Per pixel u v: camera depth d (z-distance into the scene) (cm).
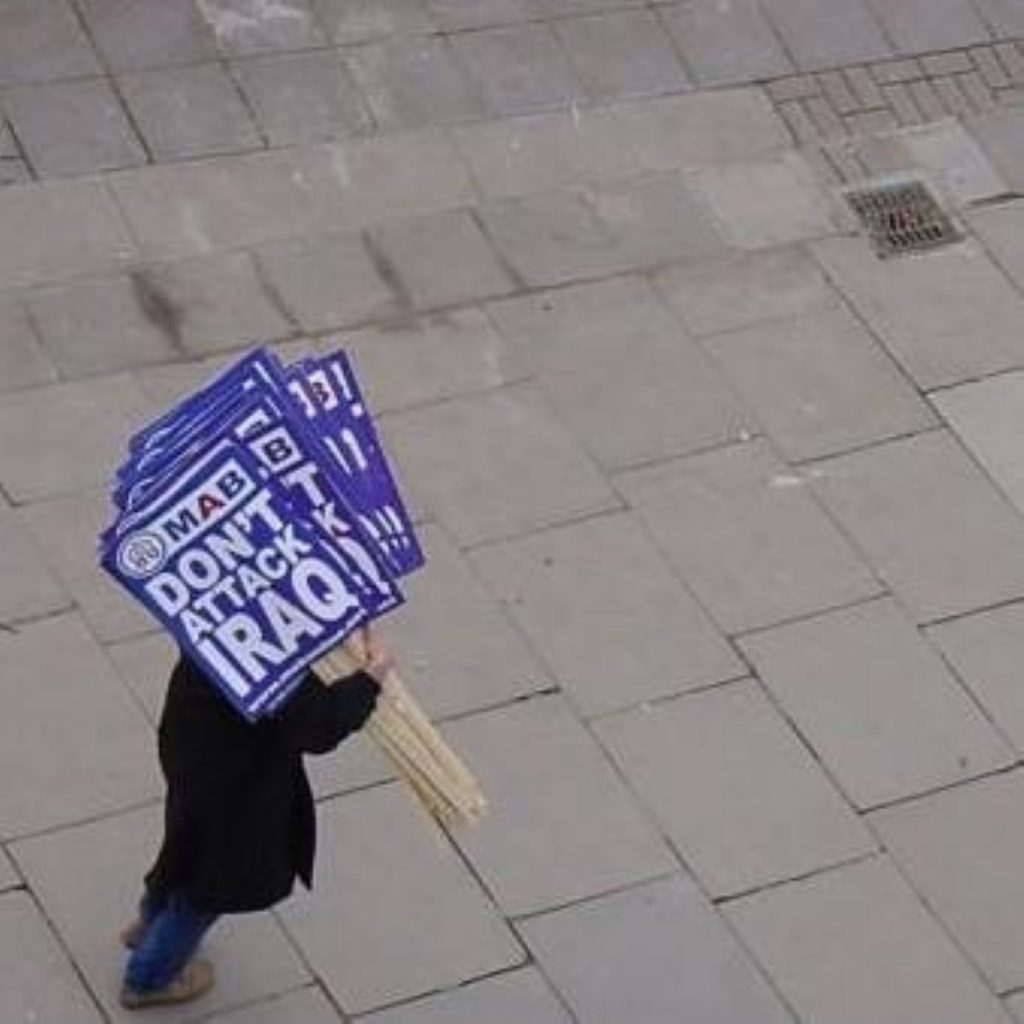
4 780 1348
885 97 1947
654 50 1922
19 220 1664
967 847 1425
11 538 1477
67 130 1730
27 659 1413
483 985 1301
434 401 1627
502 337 1683
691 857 1390
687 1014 1309
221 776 1127
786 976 1339
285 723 1087
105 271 1650
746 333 1730
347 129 1794
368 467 1087
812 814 1427
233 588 1036
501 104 1848
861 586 1570
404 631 1477
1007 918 1391
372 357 1647
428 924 1323
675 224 1794
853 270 1802
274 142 1767
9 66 1758
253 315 1653
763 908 1370
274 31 1834
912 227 1845
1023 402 1723
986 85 1986
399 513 1089
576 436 1627
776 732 1468
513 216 1764
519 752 1424
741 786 1434
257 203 1723
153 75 1781
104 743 1377
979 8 2041
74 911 1290
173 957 1220
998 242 1852
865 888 1392
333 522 1040
